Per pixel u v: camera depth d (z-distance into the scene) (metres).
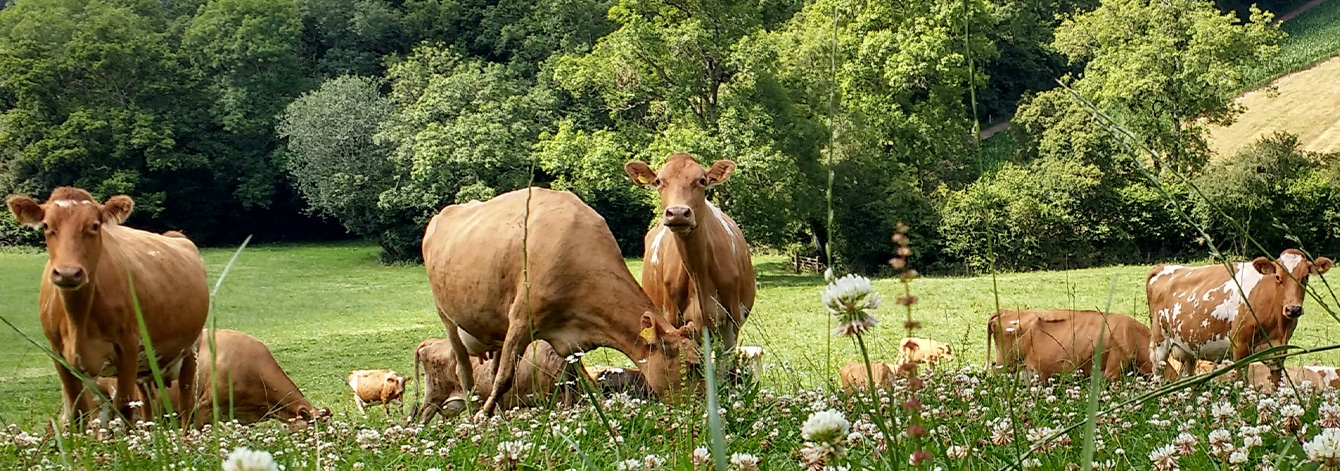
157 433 2.54
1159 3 47.72
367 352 21.38
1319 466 2.31
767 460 3.94
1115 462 3.32
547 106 51.56
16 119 59.94
